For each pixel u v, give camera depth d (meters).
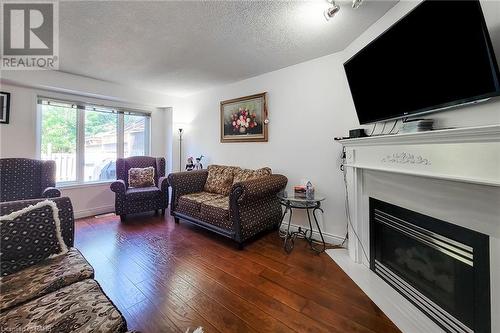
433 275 1.41
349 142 1.98
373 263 1.90
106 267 2.00
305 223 2.74
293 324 1.34
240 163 3.45
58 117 3.32
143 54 2.46
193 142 4.25
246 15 1.75
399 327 1.31
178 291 1.67
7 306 0.90
